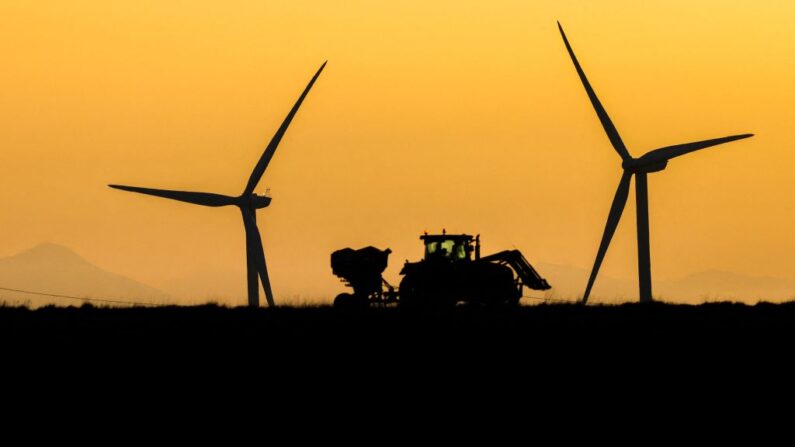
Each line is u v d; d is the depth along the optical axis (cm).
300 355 19075
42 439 15275
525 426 16100
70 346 19388
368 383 17688
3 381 17500
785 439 15875
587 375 18412
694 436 15925
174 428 15712
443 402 16925
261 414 16300
